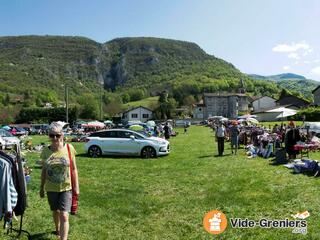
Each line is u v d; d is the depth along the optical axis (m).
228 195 9.87
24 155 20.08
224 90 164.50
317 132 27.56
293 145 16.81
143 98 158.38
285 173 12.92
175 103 132.12
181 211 8.52
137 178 13.21
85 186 11.70
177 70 199.00
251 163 16.22
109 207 9.02
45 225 7.52
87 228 7.41
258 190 10.30
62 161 6.00
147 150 19.95
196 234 6.97
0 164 5.95
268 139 20.38
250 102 137.00
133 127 42.72
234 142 20.80
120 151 20.19
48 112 91.50
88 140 20.75
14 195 6.03
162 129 42.78
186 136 42.59
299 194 9.49
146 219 8.00
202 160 17.95
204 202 9.21
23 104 103.06
